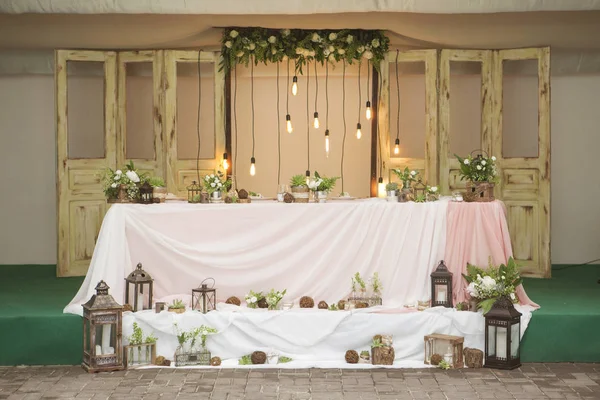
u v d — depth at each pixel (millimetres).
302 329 7094
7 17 8828
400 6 7727
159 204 7617
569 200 10531
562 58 10047
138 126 10258
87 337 6953
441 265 7438
